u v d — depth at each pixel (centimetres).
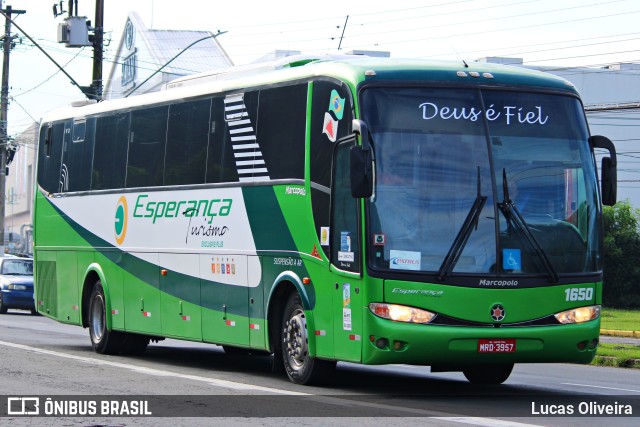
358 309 1295
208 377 1559
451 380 1619
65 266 2114
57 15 3866
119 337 1961
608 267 5375
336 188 1353
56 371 1595
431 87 1327
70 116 2133
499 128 1327
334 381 1510
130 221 1880
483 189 1301
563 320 1305
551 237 1312
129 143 1903
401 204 1288
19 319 3341
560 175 1336
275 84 1512
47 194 2202
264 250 1509
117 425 1083
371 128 1302
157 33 7550
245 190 1561
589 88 6362
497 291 1278
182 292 1722
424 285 1270
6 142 5859
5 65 5781
